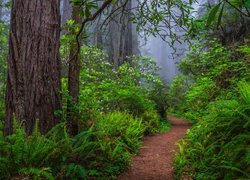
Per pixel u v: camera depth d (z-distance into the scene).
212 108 7.00
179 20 5.37
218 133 5.55
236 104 5.68
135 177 5.79
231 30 15.16
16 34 5.49
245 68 9.30
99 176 5.35
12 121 5.42
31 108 5.43
